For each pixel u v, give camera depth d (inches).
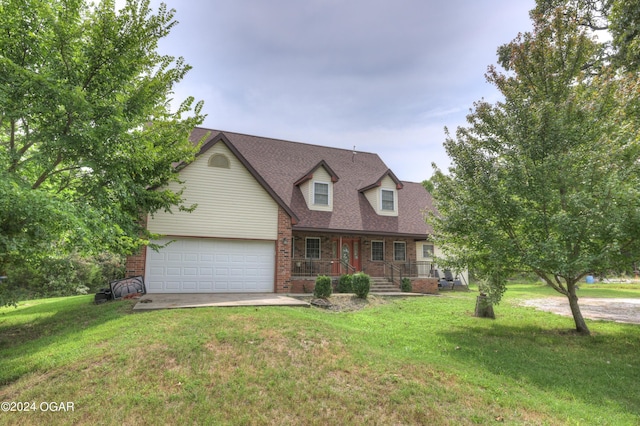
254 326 287.0
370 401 188.5
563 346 313.3
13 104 288.0
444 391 202.4
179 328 278.2
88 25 315.9
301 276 671.1
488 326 389.1
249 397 185.8
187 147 443.5
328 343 265.3
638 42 475.5
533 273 371.6
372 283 714.8
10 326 382.3
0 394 196.5
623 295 759.1
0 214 245.0
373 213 797.9
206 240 557.9
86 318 362.0
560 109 353.4
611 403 199.5
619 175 303.0
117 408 174.9
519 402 194.9
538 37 402.3
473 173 360.8
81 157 325.1
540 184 325.4
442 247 401.7
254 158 785.6
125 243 367.9
